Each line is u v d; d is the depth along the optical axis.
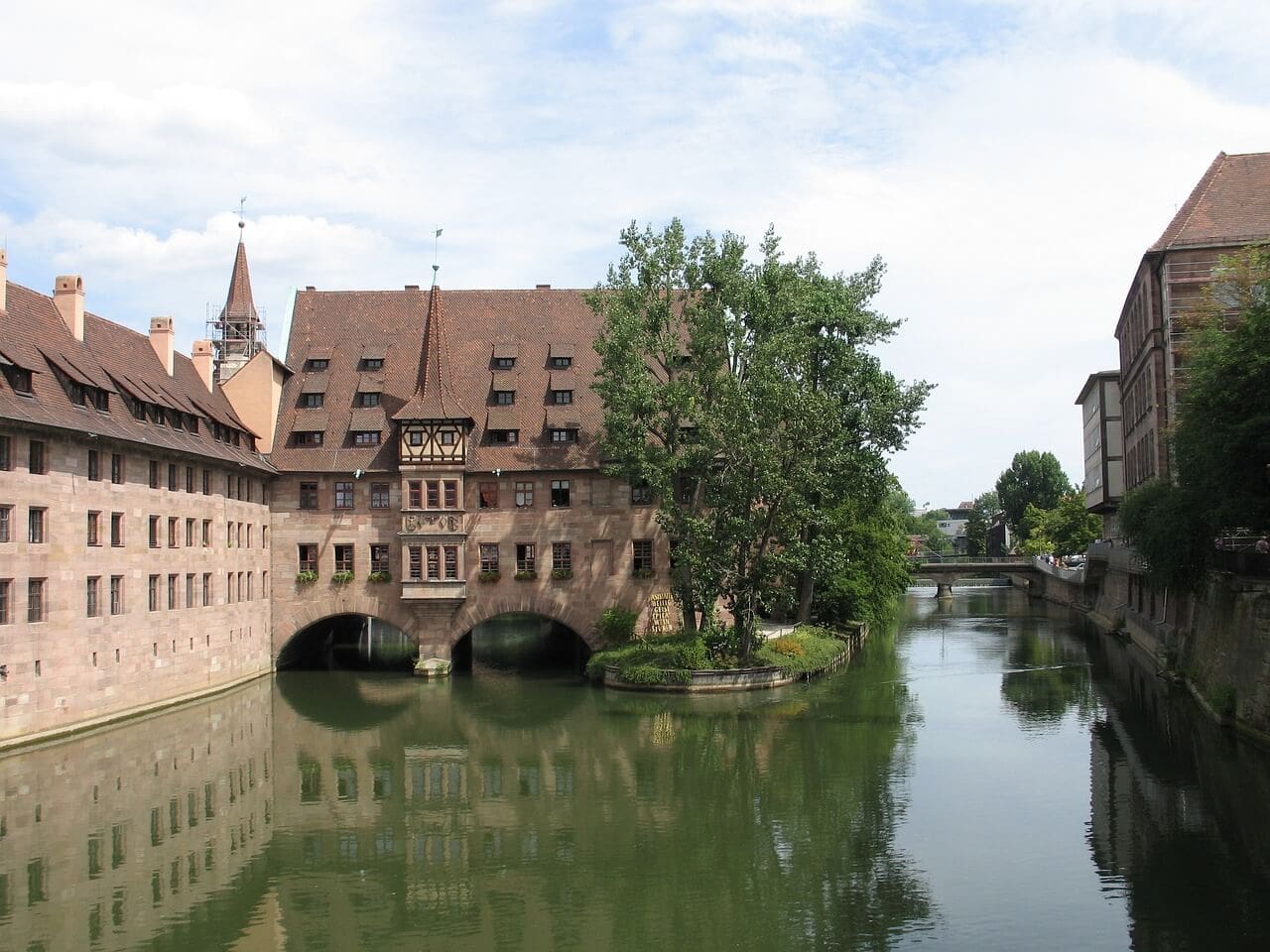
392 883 24.14
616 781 32.75
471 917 22.00
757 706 44.25
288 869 25.16
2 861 25.69
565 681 53.62
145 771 34.53
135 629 42.94
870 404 54.44
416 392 56.41
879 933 20.39
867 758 34.50
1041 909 21.27
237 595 52.78
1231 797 28.64
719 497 49.16
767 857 25.17
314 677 55.69
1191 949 19.17
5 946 20.58
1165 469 59.09
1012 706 43.12
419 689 51.69
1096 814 27.50
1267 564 32.66
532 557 56.69
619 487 56.94
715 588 49.28
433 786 32.72
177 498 46.44
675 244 50.59
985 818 27.48
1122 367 81.25
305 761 36.16
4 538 35.25
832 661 55.22
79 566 39.19
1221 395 35.31
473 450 57.53
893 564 69.75
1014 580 143.12
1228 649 36.91
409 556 55.41
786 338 48.62
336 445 57.81
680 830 27.53
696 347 50.34
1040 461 156.38
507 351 61.25
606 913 22.03
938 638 70.94
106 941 20.86
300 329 63.53
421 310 64.44
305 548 57.19
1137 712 40.97
